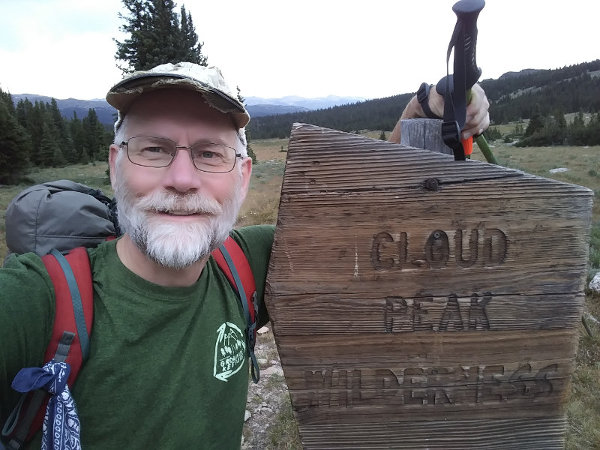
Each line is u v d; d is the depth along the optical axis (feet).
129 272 1.63
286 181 1.66
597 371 4.93
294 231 1.68
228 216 1.75
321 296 1.72
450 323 1.73
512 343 1.75
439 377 1.77
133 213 1.60
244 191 1.91
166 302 1.62
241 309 1.91
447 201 1.67
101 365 1.49
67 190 2.19
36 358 1.44
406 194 1.66
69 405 1.37
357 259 1.70
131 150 1.61
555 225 1.68
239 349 1.82
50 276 1.51
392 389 1.78
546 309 1.73
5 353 1.36
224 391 1.74
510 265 1.70
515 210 1.67
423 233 1.68
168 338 1.61
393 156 1.65
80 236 1.97
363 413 1.79
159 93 1.57
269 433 4.25
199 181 1.61
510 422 1.81
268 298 1.72
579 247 1.69
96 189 2.30
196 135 1.61
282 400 4.71
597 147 51.47
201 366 1.67
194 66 1.62
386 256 1.70
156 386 1.56
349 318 1.73
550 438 1.82
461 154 1.66
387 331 1.74
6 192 33.91
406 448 1.82
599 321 6.01
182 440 1.59
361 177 1.66
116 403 1.51
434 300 1.72
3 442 1.40
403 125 2.03
